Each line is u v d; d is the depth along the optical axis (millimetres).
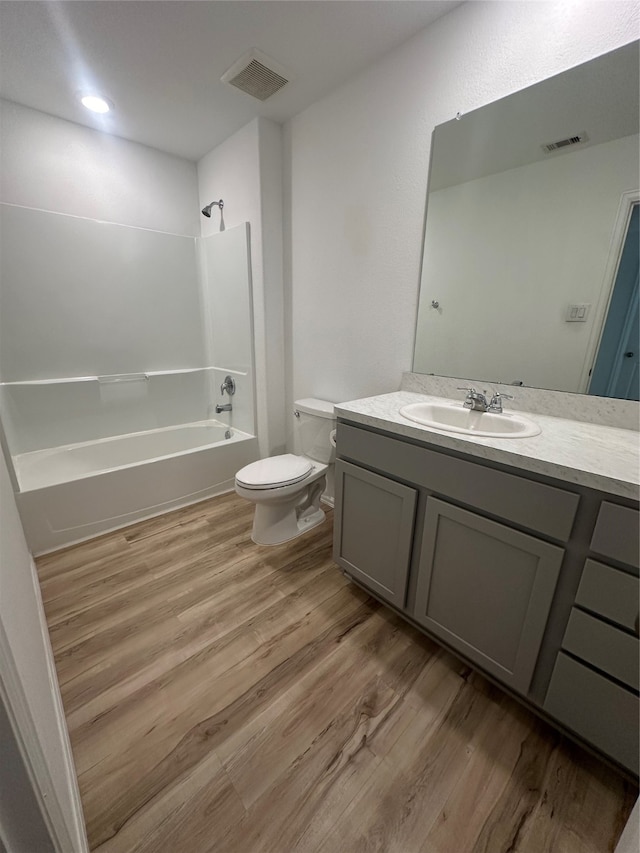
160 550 1929
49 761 689
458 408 1480
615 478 813
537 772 975
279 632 1417
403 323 1810
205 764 985
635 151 1109
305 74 1745
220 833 854
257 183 2209
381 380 1975
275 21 1435
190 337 2941
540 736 1064
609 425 1248
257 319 2482
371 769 979
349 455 1476
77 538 1992
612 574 845
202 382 3041
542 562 957
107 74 1743
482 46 1342
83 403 2463
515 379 1471
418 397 1698
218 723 1087
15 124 2008
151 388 2760
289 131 2146
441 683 1222
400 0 1343
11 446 2191
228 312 2707
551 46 1205
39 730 655
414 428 1200
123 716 1104
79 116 2115
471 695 1184
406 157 1636
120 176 2408
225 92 1877
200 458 2439
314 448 2207
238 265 2492
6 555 828
